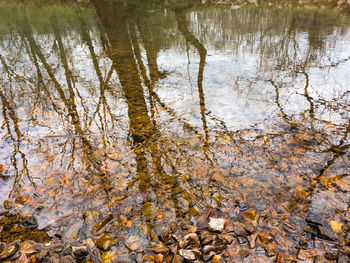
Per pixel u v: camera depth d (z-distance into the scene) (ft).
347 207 7.75
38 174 9.54
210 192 8.58
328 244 6.71
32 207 8.09
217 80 17.80
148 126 12.71
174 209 7.97
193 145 11.12
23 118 13.58
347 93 14.92
